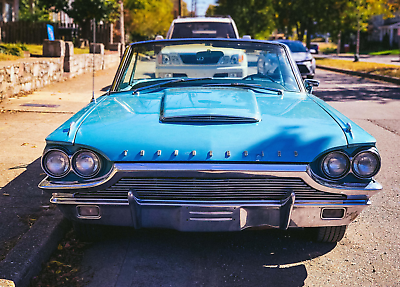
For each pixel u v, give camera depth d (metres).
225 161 2.57
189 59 3.95
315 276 2.88
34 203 3.82
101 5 20.14
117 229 3.50
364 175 2.64
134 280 2.81
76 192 2.68
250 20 44.84
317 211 2.73
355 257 3.13
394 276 2.89
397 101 10.32
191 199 2.69
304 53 15.25
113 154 2.60
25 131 6.29
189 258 3.10
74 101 8.93
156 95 3.49
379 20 59.22
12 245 3.08
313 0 38.44
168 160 2.57
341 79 16.53
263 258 3.11
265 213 2.71
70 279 2.80
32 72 10.05
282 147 2.63
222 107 3.01
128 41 43.72
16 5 25.45
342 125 2.83
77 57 13.41
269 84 3.79
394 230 3.58
